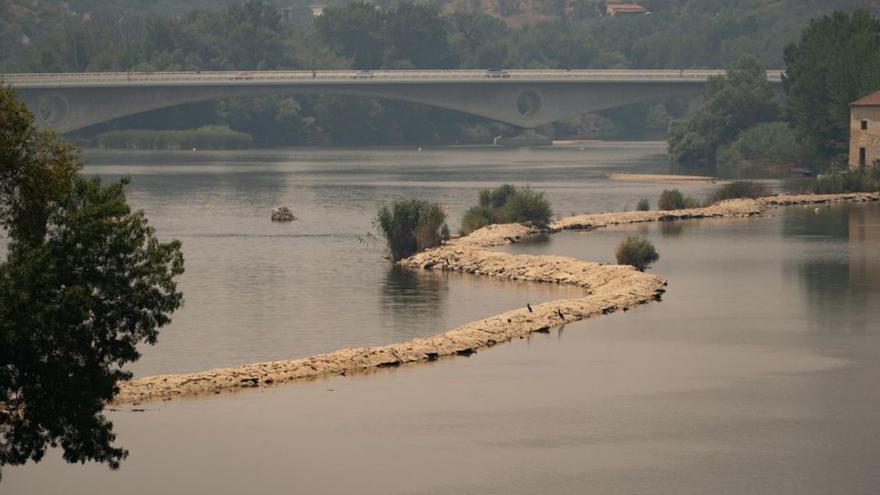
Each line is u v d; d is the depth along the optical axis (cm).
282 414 10775
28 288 8638
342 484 9212
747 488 9106
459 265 18775
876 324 14300
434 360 12625
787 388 11575
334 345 13725
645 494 9012
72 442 8988
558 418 10675
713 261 19138
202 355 13262
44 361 8819
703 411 10875
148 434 10269
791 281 17250
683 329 14025
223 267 19188
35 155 9156
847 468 9488
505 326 13812
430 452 9856
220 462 9644
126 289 9138
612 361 12569
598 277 17150
